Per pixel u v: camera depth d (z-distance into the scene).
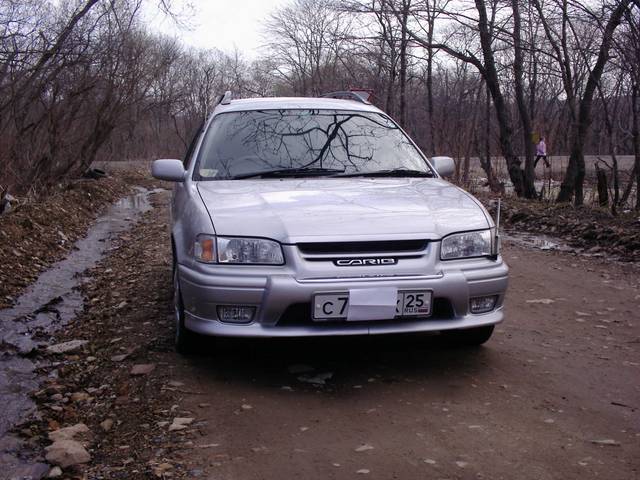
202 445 3.23
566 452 3.13
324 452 3.15
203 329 3.85
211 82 42.62
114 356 4.58
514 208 11.60
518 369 4.23
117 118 17.02
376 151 5.15
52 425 3.60
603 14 10.43
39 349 4.87
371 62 21.38
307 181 4.67
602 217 9.95
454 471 2.96
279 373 4.15
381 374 4.14
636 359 4.41
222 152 5.00
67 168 14.85
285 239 3.78
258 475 2.94
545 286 6.46
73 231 11.08
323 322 3.76
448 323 3.91
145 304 5.97
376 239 3.80
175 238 4.49
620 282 6.54
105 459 3.19
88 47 13.69
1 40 9.96
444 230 3.98
